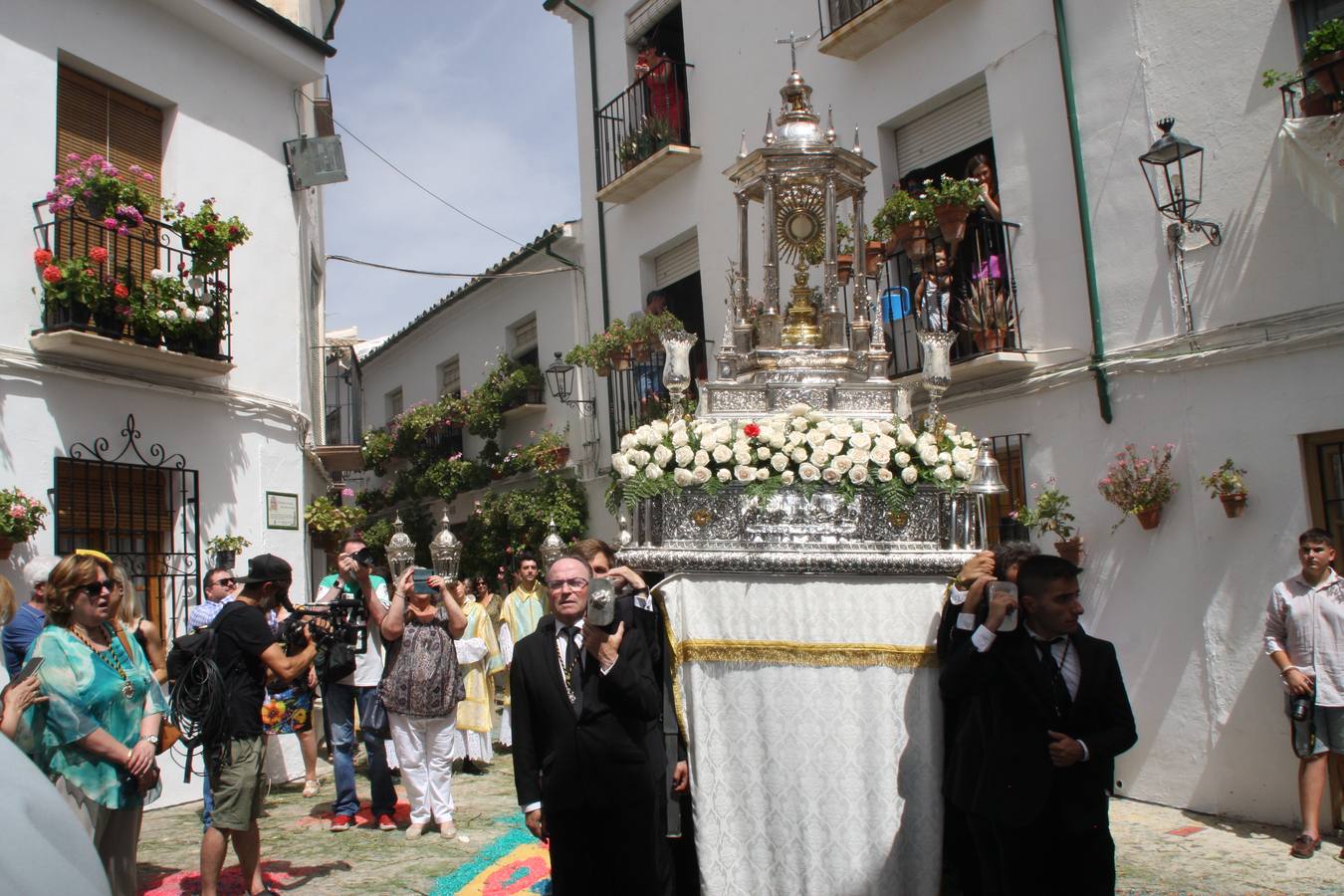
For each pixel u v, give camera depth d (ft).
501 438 48.11
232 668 14.96
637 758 12.05
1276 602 18.89
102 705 13.07
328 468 37.11
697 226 36.40
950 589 12.62
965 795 11.75
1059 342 24.48
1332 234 19.44
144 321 24.81
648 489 12.94
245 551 28.68
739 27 34.81
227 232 26.71
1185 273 21.85
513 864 17.42
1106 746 11.05
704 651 12.78
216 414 28.25
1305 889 16.38
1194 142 21.85
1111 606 22.81
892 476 13.20
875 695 12.63
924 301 25.91
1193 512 21.39
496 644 29.81
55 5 25.20
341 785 20.61
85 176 24.29
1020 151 25.73
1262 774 19.95
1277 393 20.16
